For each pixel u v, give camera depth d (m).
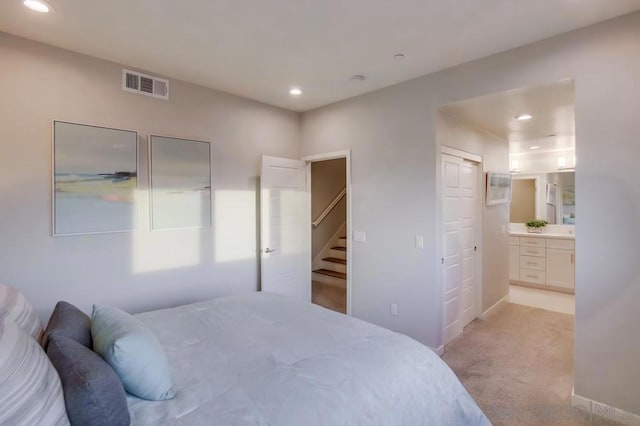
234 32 2.40
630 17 2.11
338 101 3.92
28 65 2.48
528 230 6.02
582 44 2.29
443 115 3.23
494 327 3.83
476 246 4.09
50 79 2.57
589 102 2.25
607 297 2.20
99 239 2.81
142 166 3.05
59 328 1.42
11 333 1.10
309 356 1.59
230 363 1.54
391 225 3.42
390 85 3.40
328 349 1.67
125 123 2.94
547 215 5.92
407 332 3.30
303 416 1.18
